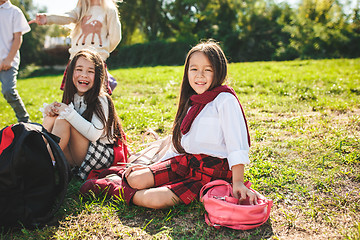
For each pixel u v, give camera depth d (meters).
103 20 3.57
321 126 3.75
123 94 7.29
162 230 2.01
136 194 2.24
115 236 1.96
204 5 32.12
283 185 2.49
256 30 28.03
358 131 3.48
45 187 2.08
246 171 2.73
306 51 25.89
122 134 2.96
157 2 33.09
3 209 1.95
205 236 1.93
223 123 2.16
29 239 1.94
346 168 2.67
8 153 1.95
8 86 4.16
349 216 2.05
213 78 2.29
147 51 27.14
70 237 1.94
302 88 6.26
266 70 9.96
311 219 2.05
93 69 2.71
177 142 2.48
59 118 2.55
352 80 6.91
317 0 26.80
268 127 3.97
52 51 33.50
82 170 2.70
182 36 29.47
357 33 25.97
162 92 7.15
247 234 1.93
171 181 2.37
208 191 2.09
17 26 4.13
